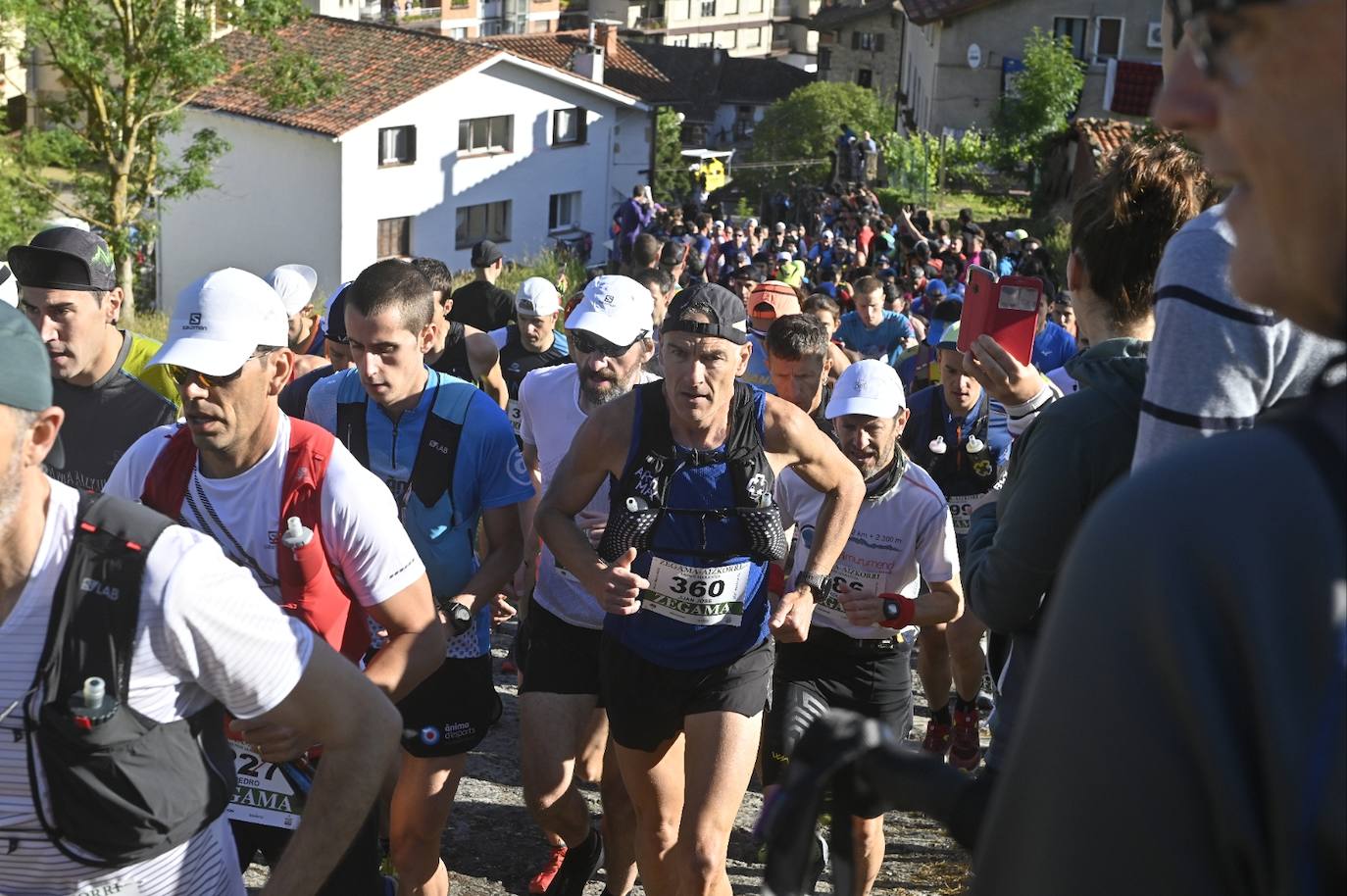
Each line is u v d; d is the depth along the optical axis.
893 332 11.24
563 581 4.24
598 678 4.27
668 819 3.92
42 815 2.02
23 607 1.95
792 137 61.53
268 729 2.43
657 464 3.63
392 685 2.98
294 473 2.97
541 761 4.16
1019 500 2.22
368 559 2.98
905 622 4.17
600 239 48.28
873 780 1.21
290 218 41.03
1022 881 0.79
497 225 45.16
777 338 5.18
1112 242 2.31
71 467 4.17
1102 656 0.75
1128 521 0.76
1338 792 0.68
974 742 5.47
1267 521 0.72
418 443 3.92
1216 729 0.71
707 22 108.94
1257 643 0.71
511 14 97.19
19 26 27.77
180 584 1.99
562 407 4.75
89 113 29.27
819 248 27.72
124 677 1.98
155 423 4.21
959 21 47.78
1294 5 0.73
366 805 2.23
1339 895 0.69
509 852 4.82
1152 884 0.73
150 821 2.06
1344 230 0.76
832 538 3.94
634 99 47.75
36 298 4.06
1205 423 1.73
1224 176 0.83
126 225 29.89
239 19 29.88
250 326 2.89
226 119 40.81
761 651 3.76
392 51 43.47
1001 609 2.28
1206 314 1.73
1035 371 2.54
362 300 3.81
